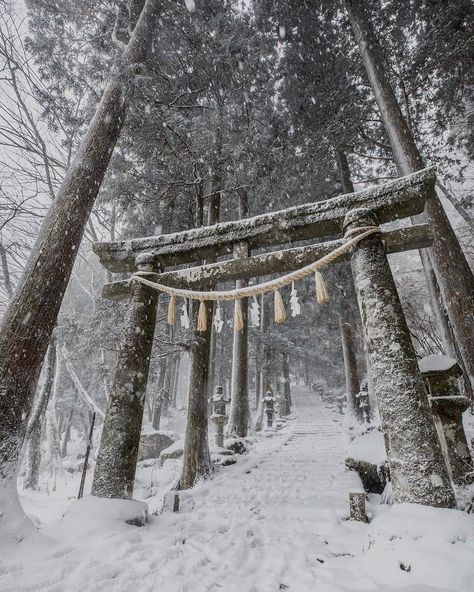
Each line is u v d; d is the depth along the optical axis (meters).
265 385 20.72
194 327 7.79
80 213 4.51
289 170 10.16
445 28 7.95
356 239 3.64
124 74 5.61
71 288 18.22
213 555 2.93
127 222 9.59
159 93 8.13
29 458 10.57
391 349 3.18
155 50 8.39
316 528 3.71
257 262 4.27
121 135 8.09
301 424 17.42
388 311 3.32
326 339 24.39
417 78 9.37
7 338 3.53
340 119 9.43
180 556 2.83
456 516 2.47
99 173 4.96
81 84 7.73
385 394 3.09
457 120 10.99
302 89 10.43
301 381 48.78
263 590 2.23
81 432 26.70
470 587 1.89
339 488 5.63
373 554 2.47
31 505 8.30
